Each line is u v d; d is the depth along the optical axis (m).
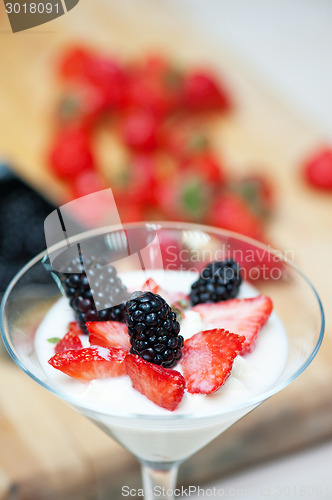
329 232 0.61
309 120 0.72
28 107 0.72
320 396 0.49
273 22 1.03
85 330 0.40
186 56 0.78
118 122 0.71
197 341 0.38
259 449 0.49
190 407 0.37
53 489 0.46
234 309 0.41
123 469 0.47
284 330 0.41
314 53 0.98
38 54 0.78
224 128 0.71
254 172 0.65
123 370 0.38
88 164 0.63
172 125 0.70
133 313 0.37
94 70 0.70
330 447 0.51
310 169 0.64
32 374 0.38
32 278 0.41
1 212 0.55
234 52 0.80
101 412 0.36
